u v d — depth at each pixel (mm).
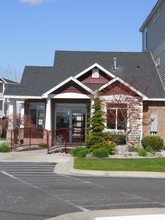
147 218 8766
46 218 8969
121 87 28297
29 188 13016
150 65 34688
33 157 22906
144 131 30234
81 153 22875
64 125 31172
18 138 29422
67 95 29297
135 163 19609
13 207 10031
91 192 12375
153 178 16281
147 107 30547
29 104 31594
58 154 24500
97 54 35750
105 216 8891
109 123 28531
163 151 26406
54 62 34594
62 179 15422
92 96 29156
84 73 31156
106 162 19906
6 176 16016
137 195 11961
